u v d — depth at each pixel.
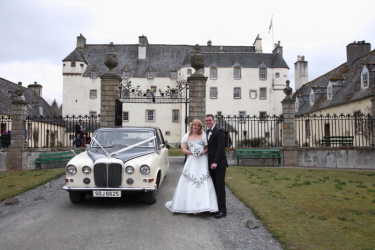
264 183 8.81
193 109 12.63
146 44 47.41
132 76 44.44
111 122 12.98
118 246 4.24
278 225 4.96
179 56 47.38
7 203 6.77
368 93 20.16
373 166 14.16
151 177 6.30
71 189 6.17
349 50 28.56
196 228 5.02
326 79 32.44
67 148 13.90
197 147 5.66
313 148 13.98
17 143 13.53
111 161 6.19
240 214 5.81
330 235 4.49
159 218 5.58
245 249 4.12
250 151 13.80
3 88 30.81
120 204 6.66
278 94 42.53
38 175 10.91
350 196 7.11
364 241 4.23
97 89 43.69
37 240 4.48
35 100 38.12
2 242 4.41
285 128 13.98
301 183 8.73
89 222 5.35
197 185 5.67
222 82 42.53
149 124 43.31
